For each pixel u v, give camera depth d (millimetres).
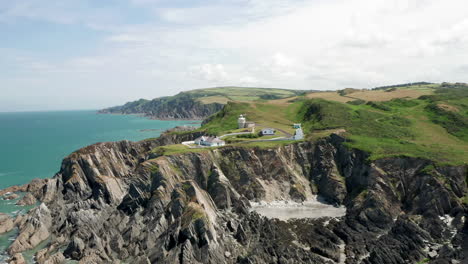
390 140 140000
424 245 82375
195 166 123312
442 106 177750
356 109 189000
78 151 135000
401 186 111562
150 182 108125
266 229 91562
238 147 131875
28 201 116625
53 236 88500
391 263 74688
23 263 75562
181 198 94375
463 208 96375
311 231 93438
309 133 157375
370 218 99125
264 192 121688
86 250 78312
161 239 81938
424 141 141125
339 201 119000
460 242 82688
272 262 74688
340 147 136500
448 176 105875
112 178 117688
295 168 135125
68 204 110562
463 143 140000
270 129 156000
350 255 79312
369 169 116625
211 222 86250
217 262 75688
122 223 94438
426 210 100500
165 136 182750
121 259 77500
